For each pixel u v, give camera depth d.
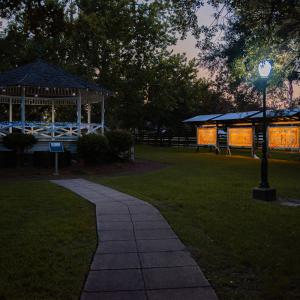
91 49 33.28
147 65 35.91
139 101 36.97
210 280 4.63
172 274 4.79
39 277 4.66
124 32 33.81
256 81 11.62
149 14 34.50
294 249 5.71
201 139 31.84
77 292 4.26
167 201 9.73
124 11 33.12
